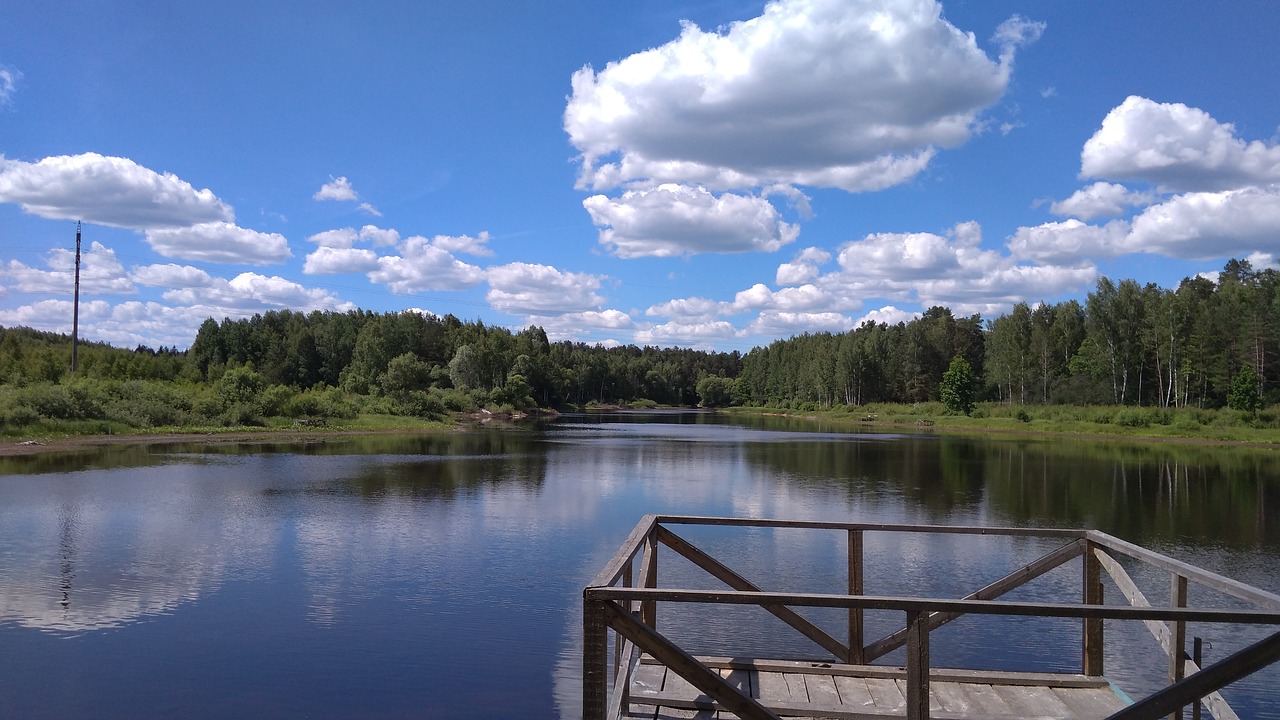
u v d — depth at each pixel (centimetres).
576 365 15412
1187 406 7519
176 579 1395
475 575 1443
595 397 16388
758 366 15912
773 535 1889
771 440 5666
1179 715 554
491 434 5997
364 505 2261
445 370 10731
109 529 1845
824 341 13650
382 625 1149
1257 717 884
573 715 859
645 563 633
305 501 2319
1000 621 1214
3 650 1041
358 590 1334
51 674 964
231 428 5250
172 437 4606
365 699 898
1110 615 393
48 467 3083
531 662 1012
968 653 1071
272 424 5644
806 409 13050
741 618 1209
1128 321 8488
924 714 420
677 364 18875
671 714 558
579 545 1716
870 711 551
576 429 7100
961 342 11838
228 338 10650
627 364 17462
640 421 9450
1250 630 1192
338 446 4416
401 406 7350
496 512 2159
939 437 6166
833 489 2770
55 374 5862
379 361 9900
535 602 1270
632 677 621
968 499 2542
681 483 2897
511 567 1506
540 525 1961
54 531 1816
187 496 2381
